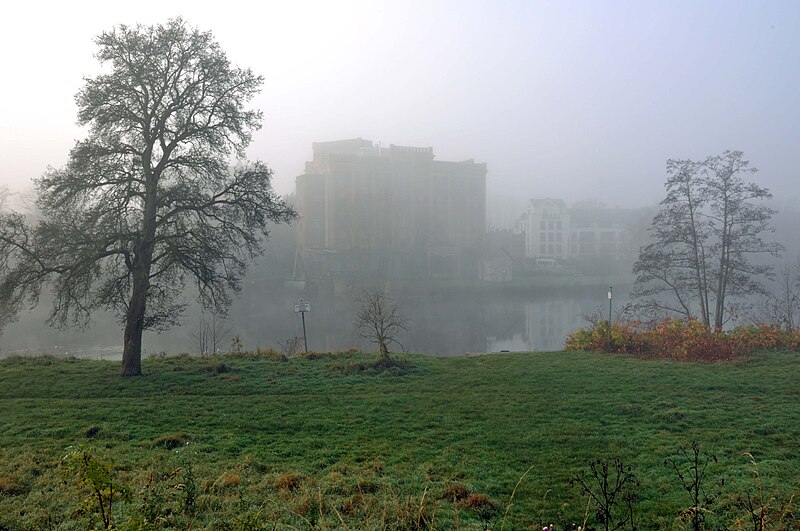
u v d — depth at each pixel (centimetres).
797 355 2144
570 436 1202
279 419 1362
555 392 1634
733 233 3012
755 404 1431
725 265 3020
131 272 1998
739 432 1191
